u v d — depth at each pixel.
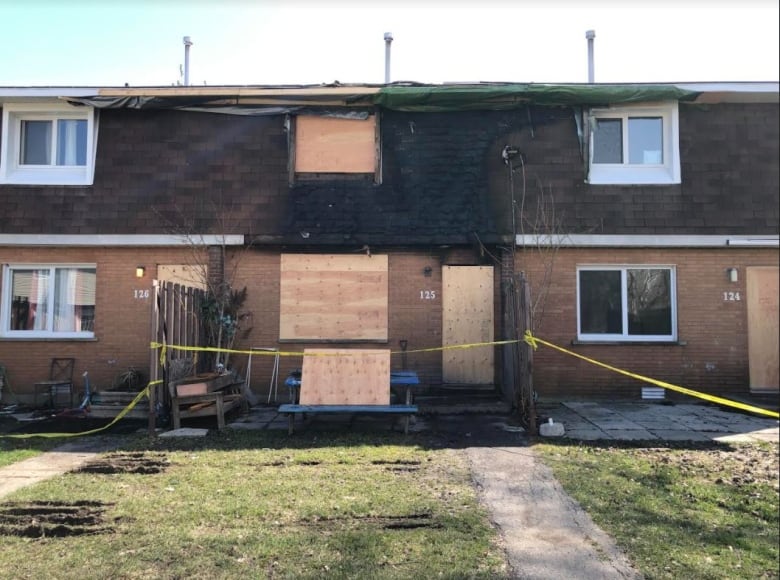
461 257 11.09
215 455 6.84
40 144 11.58
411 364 10.96
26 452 6.98
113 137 11.31
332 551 4.20
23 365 10.95
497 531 4.63
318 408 7.89
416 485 5.72
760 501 5.39
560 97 11.15
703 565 4.09
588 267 11.28
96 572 3.87
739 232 11.05
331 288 11.10
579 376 10.96
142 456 6.79
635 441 7.61
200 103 11.19
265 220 11.05
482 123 11.43
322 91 11.02
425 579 3.81
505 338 10.64
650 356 11.00
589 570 3.99
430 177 11.24
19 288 11.36
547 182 11.18
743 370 11.00
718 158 11.30
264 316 11.05
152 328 8.16
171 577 3.81
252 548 4.23
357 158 11.34
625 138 11.50
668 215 11.08
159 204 11.09
